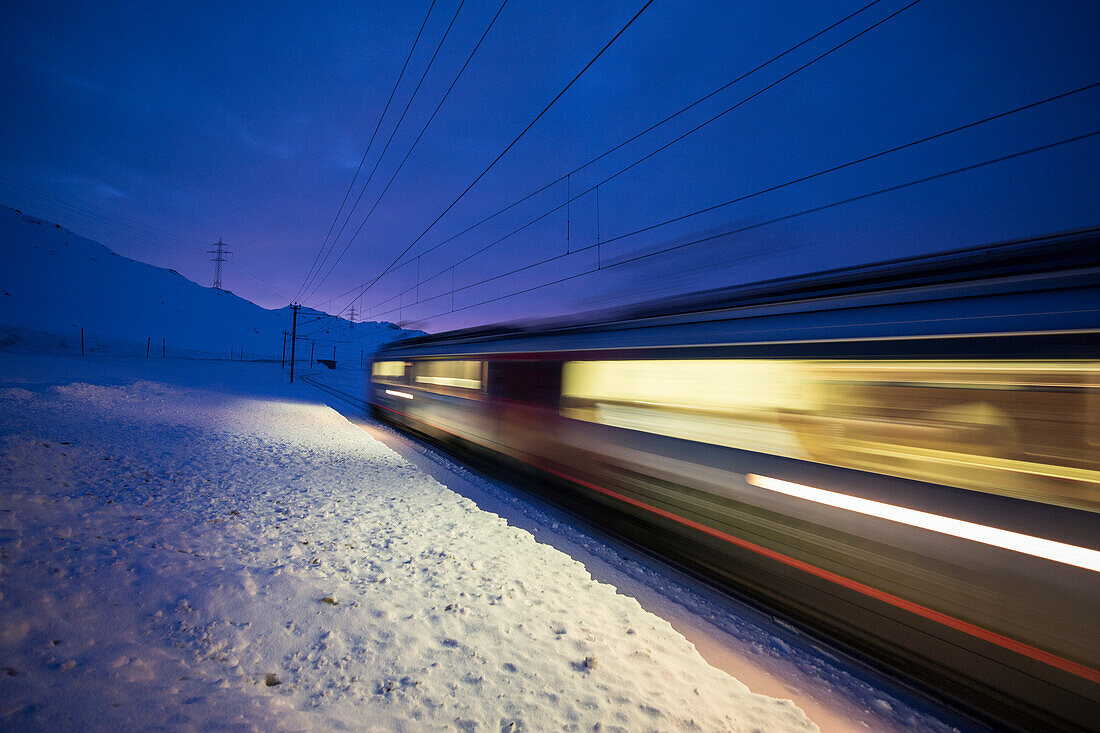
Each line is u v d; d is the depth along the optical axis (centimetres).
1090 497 251
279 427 1302
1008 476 279
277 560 390
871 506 338
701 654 330
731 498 434
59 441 702
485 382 899
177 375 3156
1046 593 260
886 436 335
